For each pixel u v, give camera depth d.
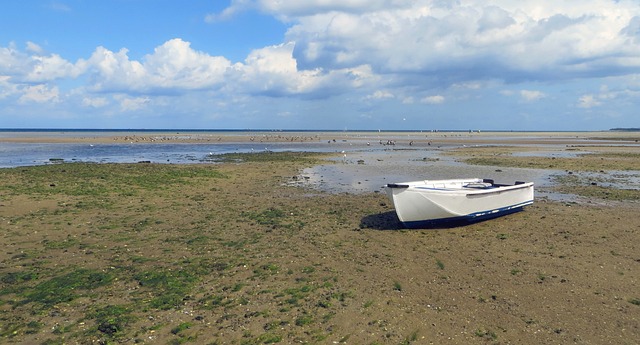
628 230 17.11
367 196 25.09
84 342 8.84
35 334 9.12
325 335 9.16
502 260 13.86
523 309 10.43
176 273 12.55
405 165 42.53
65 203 21.44
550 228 17.67
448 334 9.26
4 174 28.55
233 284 11.83
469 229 17.97
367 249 15.08
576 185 28.86
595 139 116.75
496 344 8.88
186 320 9.77
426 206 17.59
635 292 11.34
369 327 9.52
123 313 10.05
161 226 17.91
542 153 58.75
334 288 11.59
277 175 34.28
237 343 8.84
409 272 12.84
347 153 59.66
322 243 15.68
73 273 12.48
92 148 71.12
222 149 70.69
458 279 12.29
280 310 10.27
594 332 9.35
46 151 62.41
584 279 12.20
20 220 18.06
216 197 24.53
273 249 14.91
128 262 13.54
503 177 33.25
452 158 50.88
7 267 12.91
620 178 32.38
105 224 17.98
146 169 33.53
